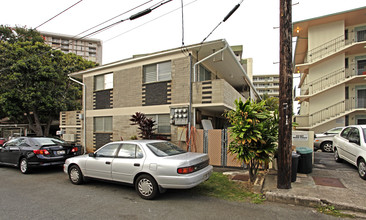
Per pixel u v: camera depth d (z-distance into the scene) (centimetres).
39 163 773
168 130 1015
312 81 1873
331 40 1806
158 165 480
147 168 493
